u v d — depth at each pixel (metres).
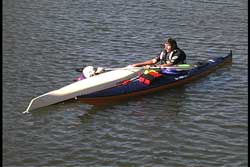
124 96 17.91
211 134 15.15
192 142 14.64
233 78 20.17
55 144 14.52
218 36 27.50
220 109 17.09
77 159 13.66
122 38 26.64
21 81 19.50
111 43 25.58
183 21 30.89
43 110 16.80
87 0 36.44
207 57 23.62
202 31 28.58
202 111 16.95
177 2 36.41
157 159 13.66
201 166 13.27
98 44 25.34
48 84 19.28
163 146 14.41
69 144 14.52
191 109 17.12
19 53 23.47
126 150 14.17
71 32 27.72
